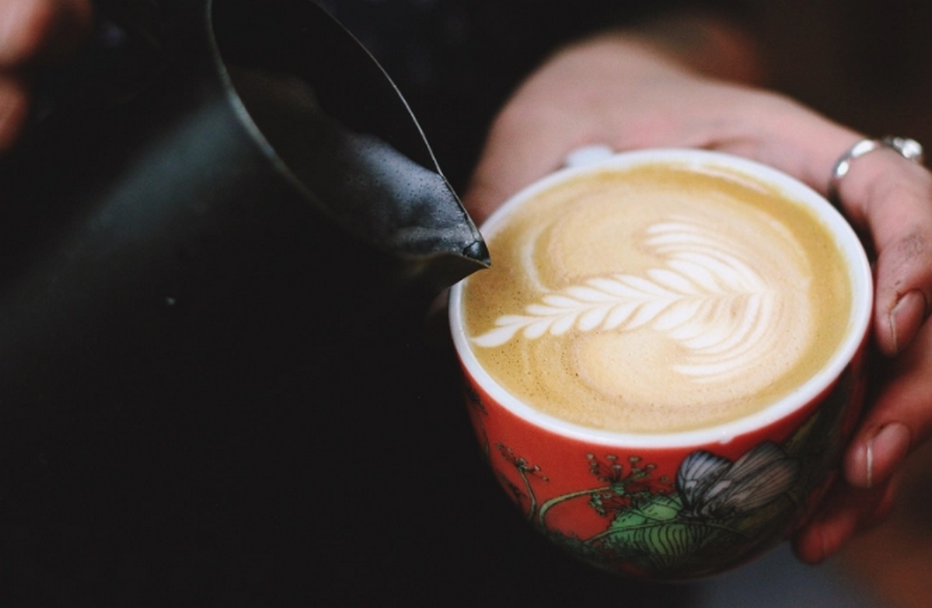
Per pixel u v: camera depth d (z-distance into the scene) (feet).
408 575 1.20
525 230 1.14
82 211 0.84
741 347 1.00
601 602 1.18
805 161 1.22
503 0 1.66
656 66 1.52
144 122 0.83
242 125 0.80
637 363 1.00
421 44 1.67
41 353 0.86
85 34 1.00
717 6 1.75
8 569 1.23
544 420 0.93
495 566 1.20
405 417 1.29
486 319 1.05
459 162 1.56
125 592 1.20
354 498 1.26
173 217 0.82
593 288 1.07
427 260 0.86
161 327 0.84
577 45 1.64
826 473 0.99
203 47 0.82
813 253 1.06
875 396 1.06
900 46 2.37
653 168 1.17
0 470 0.90
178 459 0.90
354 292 0.85
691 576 1.01
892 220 1.07
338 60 0.98
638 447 0.90
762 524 0.96
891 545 1.48
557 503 0.98
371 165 0.97
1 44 0.95
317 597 1.19
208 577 1.21
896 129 2.20
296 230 0.82
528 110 1.45
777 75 1.97
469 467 1.28
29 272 0.85
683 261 1.08
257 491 1.27
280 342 0.86
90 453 0.89
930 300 1.01
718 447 0.90
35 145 0.87
